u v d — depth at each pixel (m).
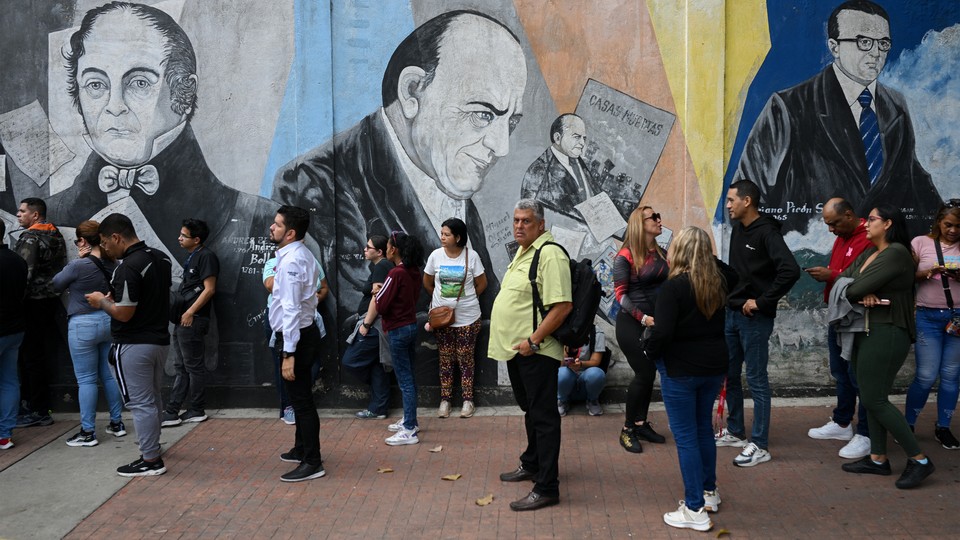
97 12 7.50
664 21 7.34
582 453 6.19
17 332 6.50
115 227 5.73
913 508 5.05
